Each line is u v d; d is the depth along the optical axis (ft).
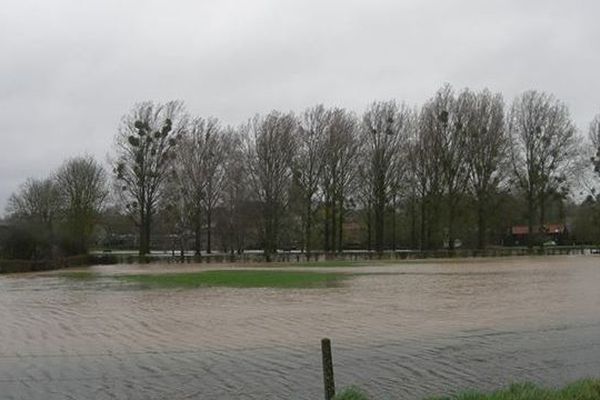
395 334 56.70
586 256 250.98
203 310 75.25
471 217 281.74
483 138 273.95
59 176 298.97
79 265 226.99
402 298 87.97
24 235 205.46
